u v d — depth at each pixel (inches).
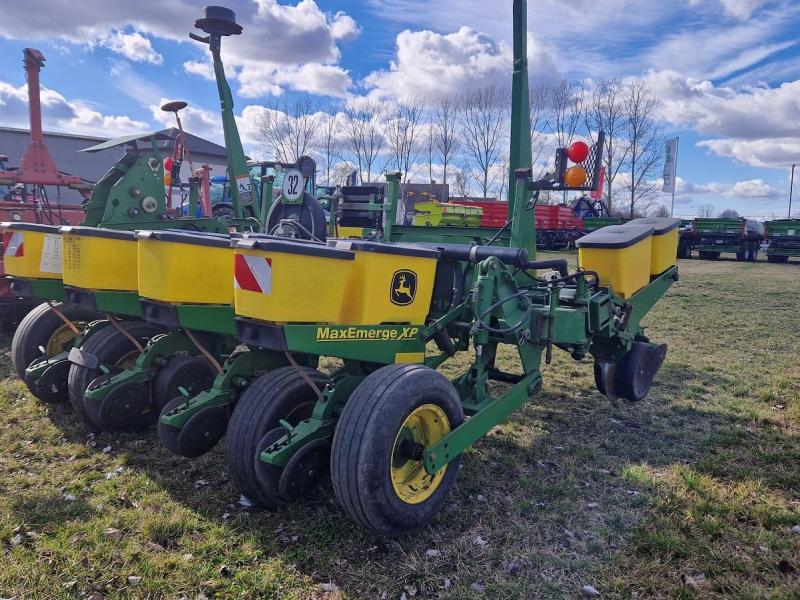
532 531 130.0
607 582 112.7
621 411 210.4
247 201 315.9
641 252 201.6
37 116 300.2
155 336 188.7
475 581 113.7
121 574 113.8
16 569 114.3
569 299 186.1
